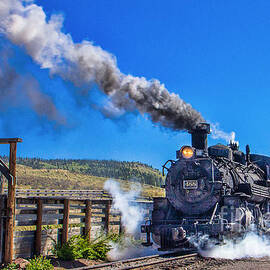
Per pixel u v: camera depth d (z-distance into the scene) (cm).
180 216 1382
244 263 1044
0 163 920
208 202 1316
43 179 9444
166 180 1412
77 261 1047
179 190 1373
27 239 995
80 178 10931
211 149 1444
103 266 948
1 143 927
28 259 965
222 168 1370
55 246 1078
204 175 1341
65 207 1105
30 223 1002
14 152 916
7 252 884
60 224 1115
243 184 1347
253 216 1410
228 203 1270
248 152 1661
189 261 1065
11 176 906
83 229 1221
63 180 9906
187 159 1370
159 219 1384
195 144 1427
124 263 1014
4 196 917
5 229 900
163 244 1253
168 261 1041
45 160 16625
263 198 1466
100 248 1156
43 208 1065
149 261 1045
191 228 1219
